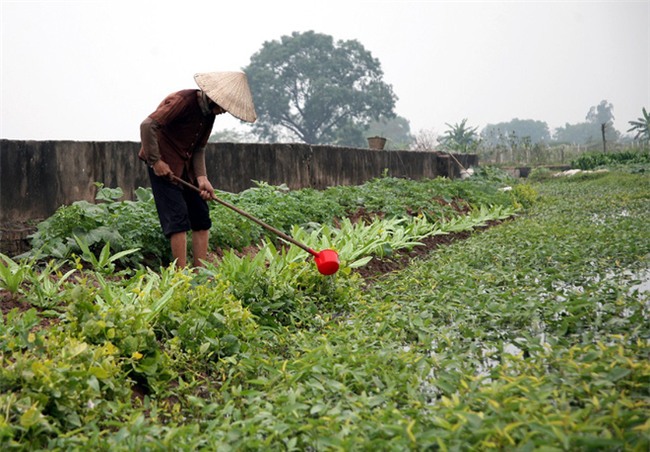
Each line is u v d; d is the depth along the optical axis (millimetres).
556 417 3086
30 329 4531
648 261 7660
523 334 4703
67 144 7770
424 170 19344
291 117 78750
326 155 13797
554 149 40938
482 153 39031
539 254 8062
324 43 78250
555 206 15352
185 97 6367
